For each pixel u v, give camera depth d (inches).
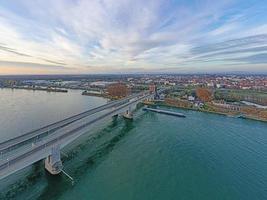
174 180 2635.3
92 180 2600.9
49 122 5113.2
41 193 2320.4
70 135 3036.4
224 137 4315.9
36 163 2930.6
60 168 2704.2
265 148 3730.3
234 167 2999.5
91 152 3464.6
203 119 5905.5
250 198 2298.2
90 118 4136.3
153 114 6545.3
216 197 2305.6
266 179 2687.0
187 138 4222.4
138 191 2391.7
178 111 7086.6
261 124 5447.8
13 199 2196.1
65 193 2337.6
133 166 2994.6
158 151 3543.3
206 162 3147.1
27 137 2984.7
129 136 4323.3
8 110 6348.4
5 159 2215.8
